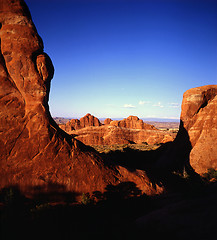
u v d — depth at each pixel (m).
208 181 21.06
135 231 7.18
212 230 5.30
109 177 16.31
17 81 15.76
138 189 16.19
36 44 16.72
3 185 13.23
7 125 14.76
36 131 15.32
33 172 14.15
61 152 15.71
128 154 40.31
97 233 8.25
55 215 11.29
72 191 14.48
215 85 30.58
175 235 5.74
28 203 12.83
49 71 17.36
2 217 10.38
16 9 16.64
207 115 28.67
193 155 27.16
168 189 18.02
